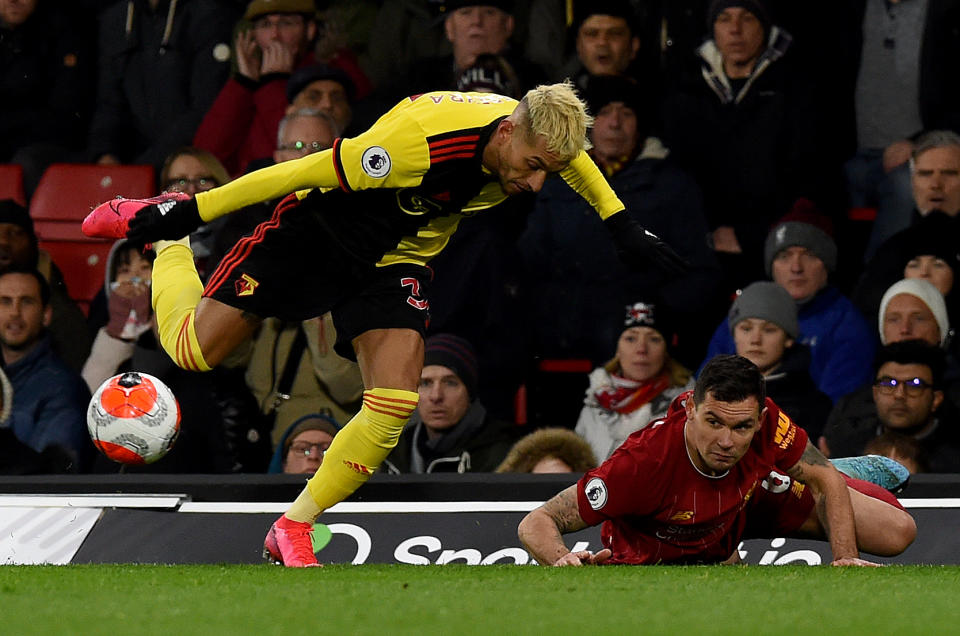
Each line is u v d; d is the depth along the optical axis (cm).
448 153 1371
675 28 2756
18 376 2361
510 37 2717
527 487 1700
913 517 1705
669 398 2264
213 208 1409
